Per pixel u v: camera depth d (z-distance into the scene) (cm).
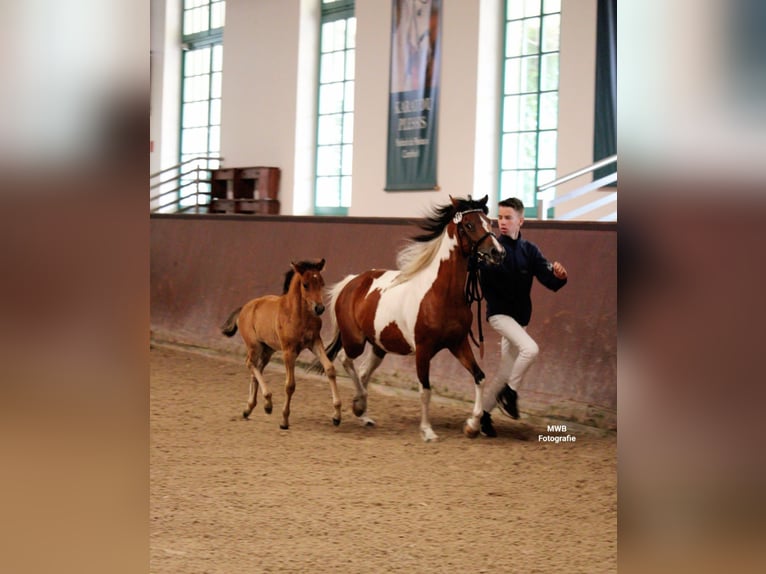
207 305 1405
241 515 573
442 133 1761
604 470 724
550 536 539
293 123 2111
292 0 2114
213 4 2406
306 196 2125
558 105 1583
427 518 578
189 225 1466
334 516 577
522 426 905
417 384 1051
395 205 1861
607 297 887
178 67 2508
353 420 937
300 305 866
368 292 882
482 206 809
